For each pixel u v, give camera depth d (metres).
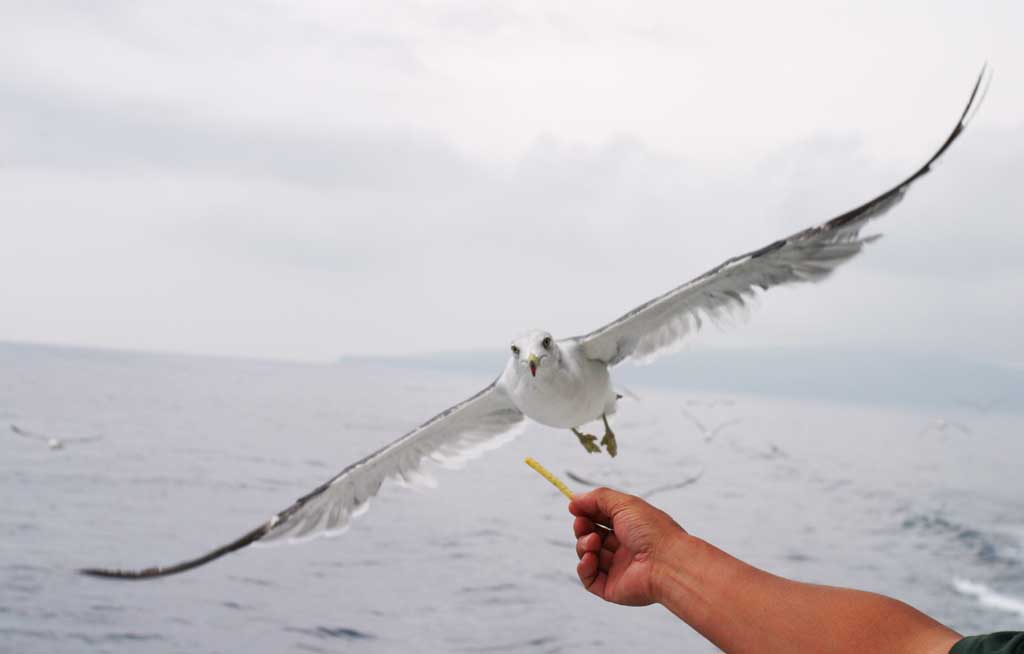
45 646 4.16
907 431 16.17
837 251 1.79
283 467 8.95
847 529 7.24
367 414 14.55
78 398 13.91
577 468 9.50
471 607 4.89
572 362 2.03
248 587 5.16
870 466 11.03
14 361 21.94
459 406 2.23
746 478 9.57
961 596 5.55
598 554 1.29
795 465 10.75
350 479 2.13
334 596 4.98
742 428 15.34
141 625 4.44
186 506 7.00
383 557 5.74
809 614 1.02
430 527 6.55
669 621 4.89
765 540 6.87
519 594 5.08
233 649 4.29
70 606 4.64
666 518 1.23
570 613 4.84
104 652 4.10
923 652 0.92
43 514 6.45
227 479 8.14
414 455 2.26
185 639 4.30
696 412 19.12
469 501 7.54
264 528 2.00
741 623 1.05
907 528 7.29
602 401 2.10
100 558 5.45
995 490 9.27
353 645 4.30
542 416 2.06
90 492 7.23
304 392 19.28
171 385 18.39
